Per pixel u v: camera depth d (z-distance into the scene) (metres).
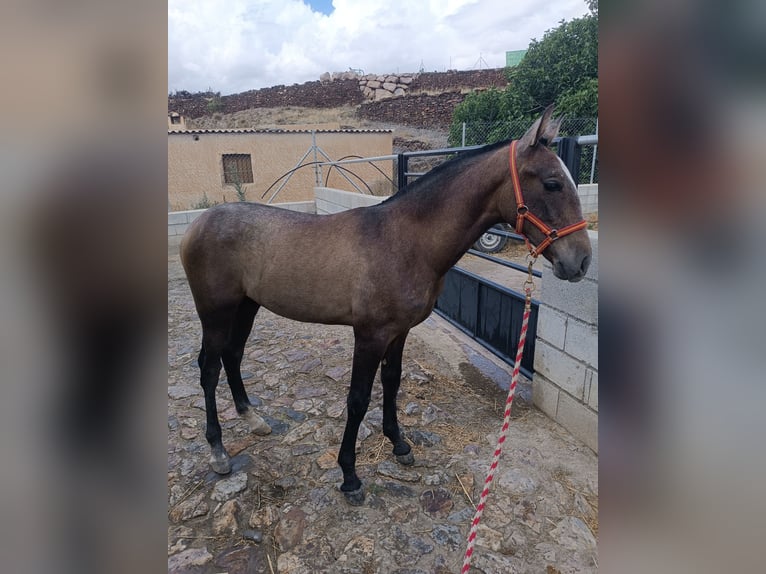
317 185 10.80
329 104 19.11
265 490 2.16
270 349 3.80
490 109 11.21
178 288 5.75
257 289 2.20
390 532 1.91
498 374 3.34
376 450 2.46
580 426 2.50
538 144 1.73
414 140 15.37
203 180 11.44
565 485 2.19
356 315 1.98
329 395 3.03
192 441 2.54
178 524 1.97
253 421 2.56
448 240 1.92
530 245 1.81
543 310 2.71
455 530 1.92
